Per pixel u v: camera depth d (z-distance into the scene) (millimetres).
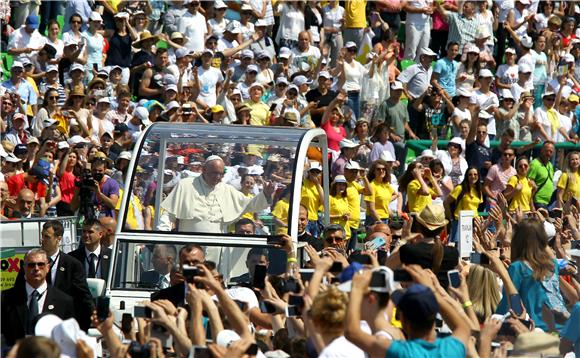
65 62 69625
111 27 75688
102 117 64188
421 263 29297
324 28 82625
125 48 72750
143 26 75562
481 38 86125
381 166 59875
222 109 67688
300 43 79438
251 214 40094
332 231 42125
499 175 67625
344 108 73750
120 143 62250
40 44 72062
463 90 75688
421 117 74438
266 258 39312
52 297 33406
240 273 39250
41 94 68062
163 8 79750
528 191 67000
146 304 25484
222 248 39500
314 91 71375
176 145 40969
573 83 88562
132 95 72375
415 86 75688
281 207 40094
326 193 47406
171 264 39406
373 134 69812
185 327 26062
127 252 39438
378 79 74812
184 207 40188
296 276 29203
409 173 60875
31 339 19547
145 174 40562
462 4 87250
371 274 22688
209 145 41031
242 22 79500
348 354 22125
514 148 73500
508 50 83312
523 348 24844
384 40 80812
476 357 23281
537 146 73562
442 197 65000
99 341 29188
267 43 79250
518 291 31641
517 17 89188
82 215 53125
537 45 86625
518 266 31656
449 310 22344
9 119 61312
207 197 40156
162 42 78938
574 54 90688
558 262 36375
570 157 67625
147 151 40969
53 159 56250
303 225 44094
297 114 68250
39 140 59188
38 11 74062
